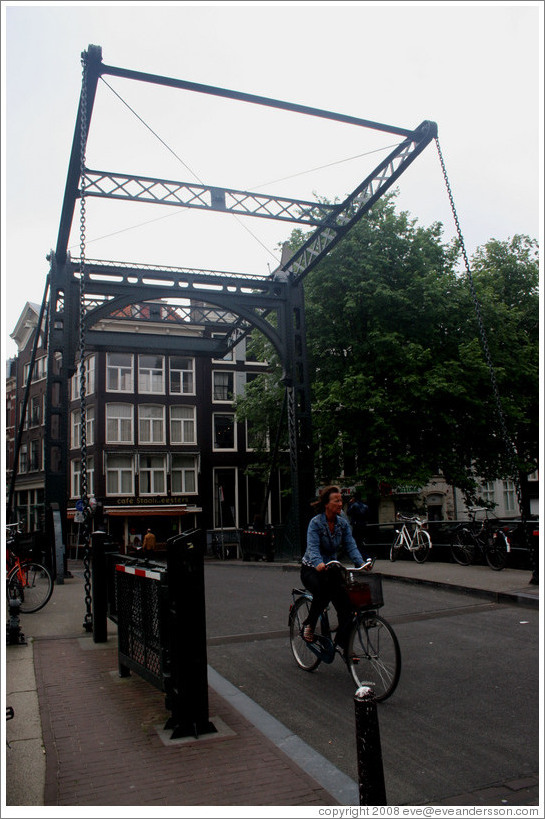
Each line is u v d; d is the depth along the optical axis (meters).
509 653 6.67
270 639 7.71
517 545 12.27
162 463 36.12
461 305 21.98
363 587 5.34
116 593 6.21
